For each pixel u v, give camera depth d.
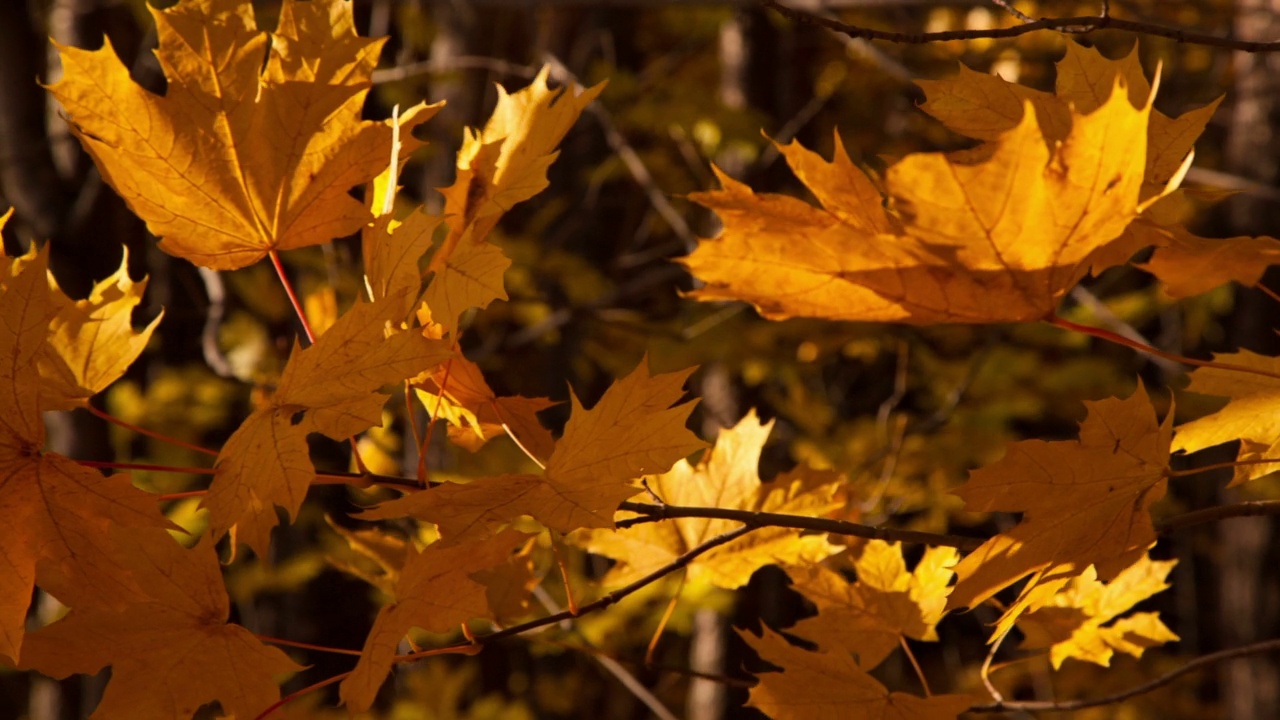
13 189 3.62
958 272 1.29
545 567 1.72
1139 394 1.33
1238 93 4.49
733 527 1.56
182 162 1.42
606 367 4.32
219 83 1.42
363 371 1.34
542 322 4.05
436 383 1.41
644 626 3.18
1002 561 1.34
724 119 4.02
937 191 1.27
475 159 1.40
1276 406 1.39
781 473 1.58
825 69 5.35
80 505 1.35
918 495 3.51
